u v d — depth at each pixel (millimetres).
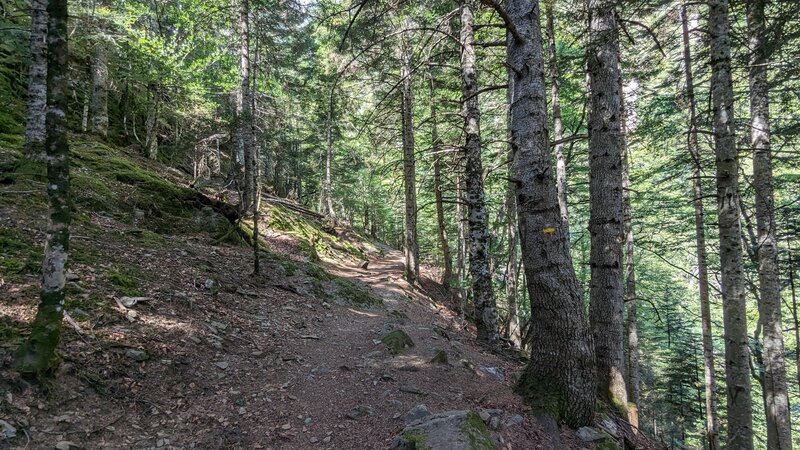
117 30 14523
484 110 15297
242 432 4469
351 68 12195
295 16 15242
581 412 5141
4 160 8945
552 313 5293
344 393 5688
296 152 29297
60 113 4055
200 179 18109
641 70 11281
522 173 5395
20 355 3906
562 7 11328
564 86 13664
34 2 9281
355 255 23188
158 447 3918
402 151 18156
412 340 8672
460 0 7168
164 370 5051
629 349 11078
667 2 7941
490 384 6453
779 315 8789
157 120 17938
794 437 19344
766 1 6754
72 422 3791
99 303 5602
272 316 8320
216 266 9570
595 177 7105
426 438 3969
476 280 10234
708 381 10594
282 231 17984
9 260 5645
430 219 27844
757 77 9039
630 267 11438
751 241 12320
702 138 12375
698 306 27375
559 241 5301
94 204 9742
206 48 17453
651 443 6672
